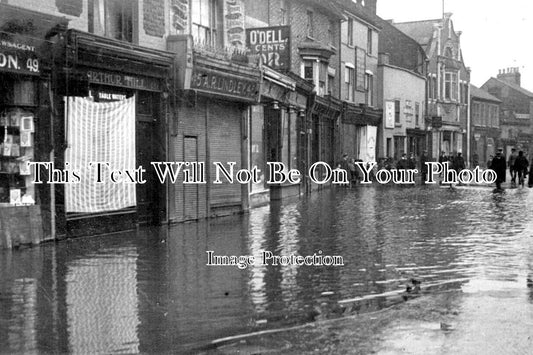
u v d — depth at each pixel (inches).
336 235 553.3
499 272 379.9
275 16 1107.3
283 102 1016.9
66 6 526.6
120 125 587.2
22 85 486.0
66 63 501.4
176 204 668.1
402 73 1889.8
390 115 1788.9
